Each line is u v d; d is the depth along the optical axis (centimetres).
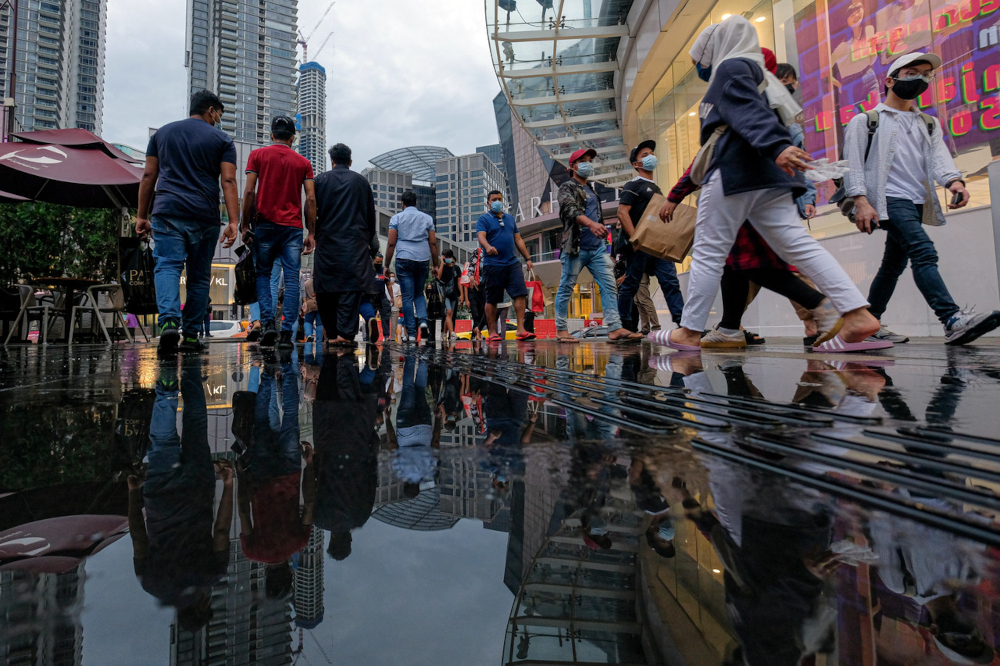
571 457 67
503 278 604
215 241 382
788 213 245
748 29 237
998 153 462
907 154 319
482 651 22
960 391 121
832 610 26
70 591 29
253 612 26
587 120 1352
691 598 28
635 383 159
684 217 376
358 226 442
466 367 230
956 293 435
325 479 57
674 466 61
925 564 33
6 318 626
